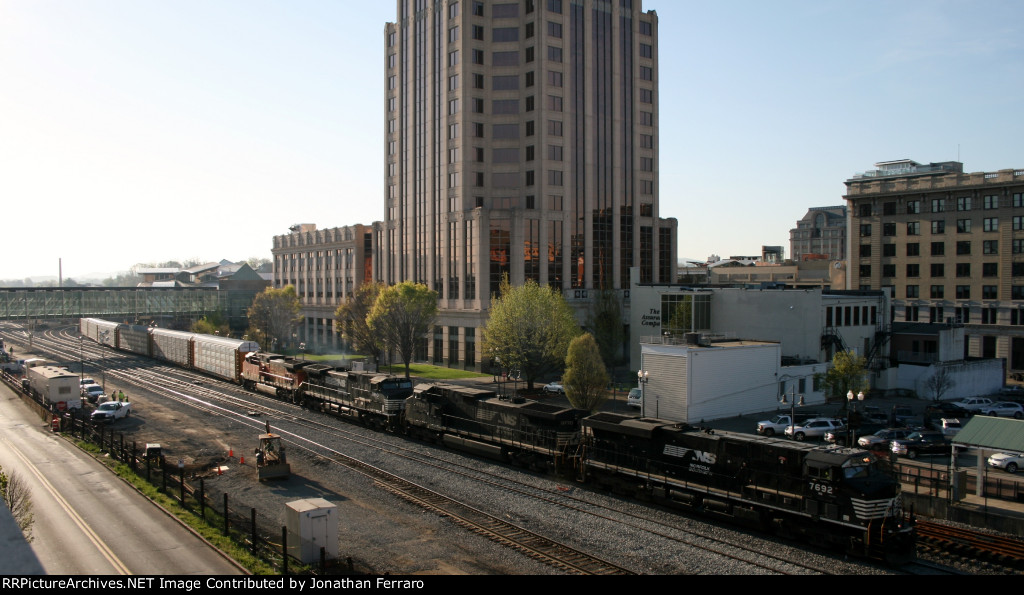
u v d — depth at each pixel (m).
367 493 33.81
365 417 52.12
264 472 35.94
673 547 26.47
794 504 26.89
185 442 45.56
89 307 112.44
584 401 53.25
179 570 22.73
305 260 133.62
